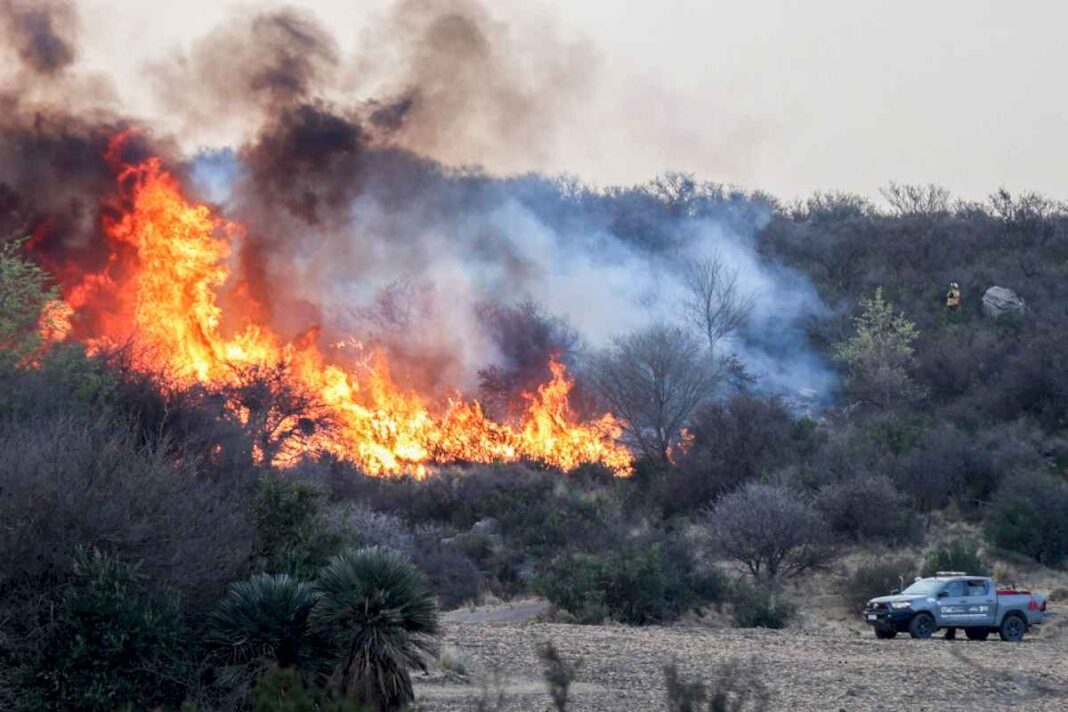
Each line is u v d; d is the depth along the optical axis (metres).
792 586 102.50
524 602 95.75
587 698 46.75
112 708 39.34
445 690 47.97
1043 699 48.47
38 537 40.72
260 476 64.12
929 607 75.81
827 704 46.50
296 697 33.78
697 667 54.81
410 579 42.53
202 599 44.19
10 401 60.16
